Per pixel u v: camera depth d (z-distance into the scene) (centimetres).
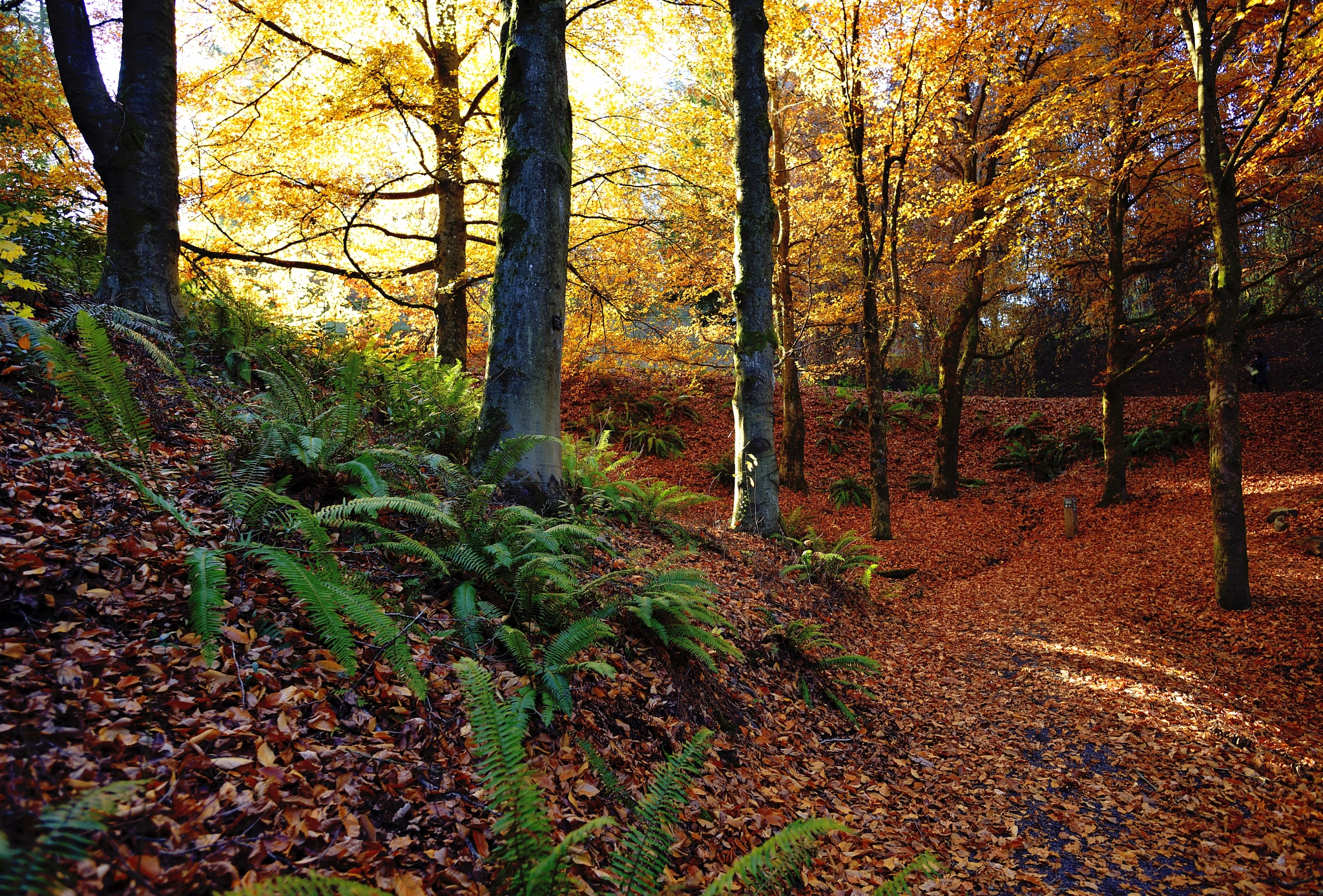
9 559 276
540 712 336
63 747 214
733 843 338
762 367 940
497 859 230
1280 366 2330
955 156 1673
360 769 269
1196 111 1210
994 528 1448
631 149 1205
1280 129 912
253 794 234
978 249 1379
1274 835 430
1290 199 1304
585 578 507
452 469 493
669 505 827
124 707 241
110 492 353
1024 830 438
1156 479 1559
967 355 1745
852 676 646
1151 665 725
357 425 469
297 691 285
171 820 209
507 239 609
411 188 1305
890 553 1302
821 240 1645
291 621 325
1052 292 2588
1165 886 383
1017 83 1351
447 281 1159
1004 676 718
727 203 1269
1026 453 1844
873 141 1372
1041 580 1098
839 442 2025
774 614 675
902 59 1193
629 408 2020
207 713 257
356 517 423
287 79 1070
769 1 1160
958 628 895
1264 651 742
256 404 496
